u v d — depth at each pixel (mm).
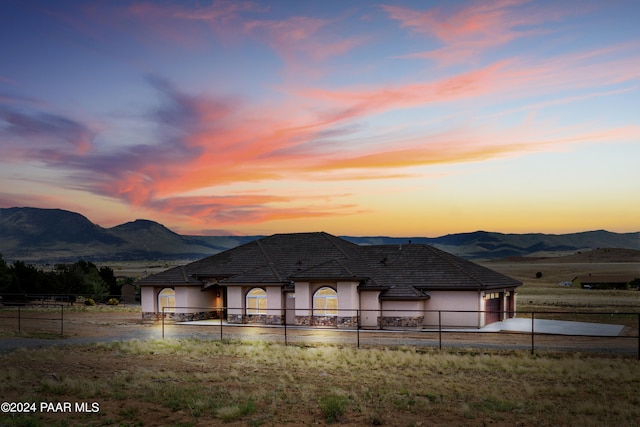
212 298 50875
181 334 38219
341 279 41406
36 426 15836
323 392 20984
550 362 26531
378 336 36938
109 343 33031
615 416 17859
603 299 87938
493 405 19016
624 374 23750
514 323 45938
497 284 45344
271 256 49906
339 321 41625
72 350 30344
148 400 19141
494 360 27328
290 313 44500
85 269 87688
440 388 21781
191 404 18531
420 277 43812
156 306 48656
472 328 41750
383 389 21594
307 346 32438
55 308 61844
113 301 72562
